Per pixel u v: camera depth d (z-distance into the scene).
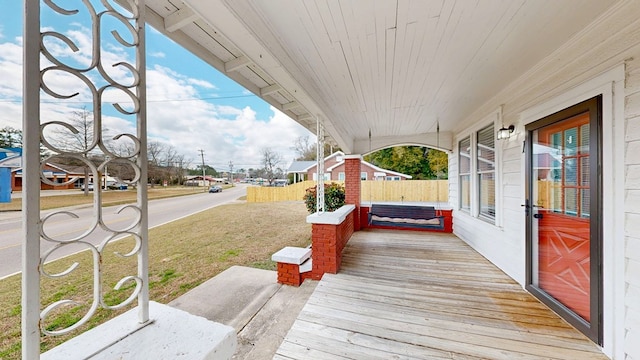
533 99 2.58
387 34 1.92
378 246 4.56
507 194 3.12
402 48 2.12
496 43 2.06
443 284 2.88
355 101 3.46
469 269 3.37
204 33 1.83
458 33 1.92
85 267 4.14
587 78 1.93
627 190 1.65
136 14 0.94
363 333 1.99
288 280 3.26
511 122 3.00
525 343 1.87
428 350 1.81
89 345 0.78
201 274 3.77
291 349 1.83
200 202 15.57
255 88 2.81
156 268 4.06
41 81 0.68
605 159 1.78
